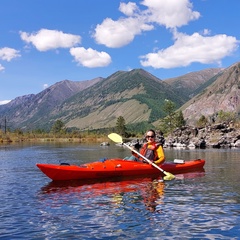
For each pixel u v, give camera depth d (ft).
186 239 20.13
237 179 42.55
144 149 47.32
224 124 166.50
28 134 322.75
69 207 27.89
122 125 368.27
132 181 40.93
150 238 20.34
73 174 41.60
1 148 146.20
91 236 20.74
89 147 161.27
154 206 27.99
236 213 25.57
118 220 23.94
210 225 22.66
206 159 75.41
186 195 32.40
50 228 22.31
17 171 53.78
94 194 33.19
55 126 451.53
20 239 20.35
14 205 28.73
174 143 164.66
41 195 32.99
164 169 47.52
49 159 80.38
